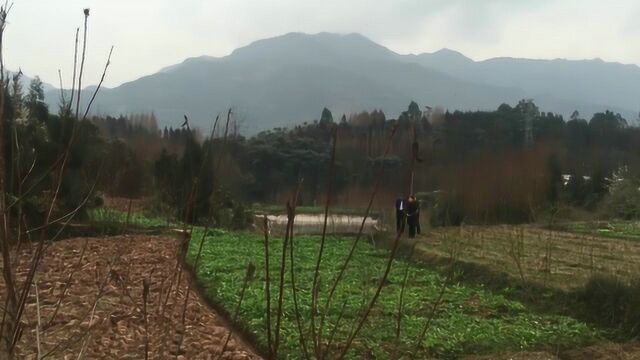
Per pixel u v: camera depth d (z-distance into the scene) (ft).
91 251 46.47
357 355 26.71
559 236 71.67
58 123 52.90
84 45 9.07
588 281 38.96
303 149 133.18
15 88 9.36
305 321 32.48
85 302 31.22
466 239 64.95
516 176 85.81
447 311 37.19
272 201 120.16
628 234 74.02
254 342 29.68
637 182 98.78
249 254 58.70
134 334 26.99
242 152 125.18
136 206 80.18
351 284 43.96
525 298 40.88
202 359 24.97
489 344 30.37
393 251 8.05
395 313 34.91
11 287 8.09
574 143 164.66
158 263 46.44
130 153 72.13
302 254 61.57
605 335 33.45
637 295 34.88
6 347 8.17
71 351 23.34
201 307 34.22
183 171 75.46
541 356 28.68
